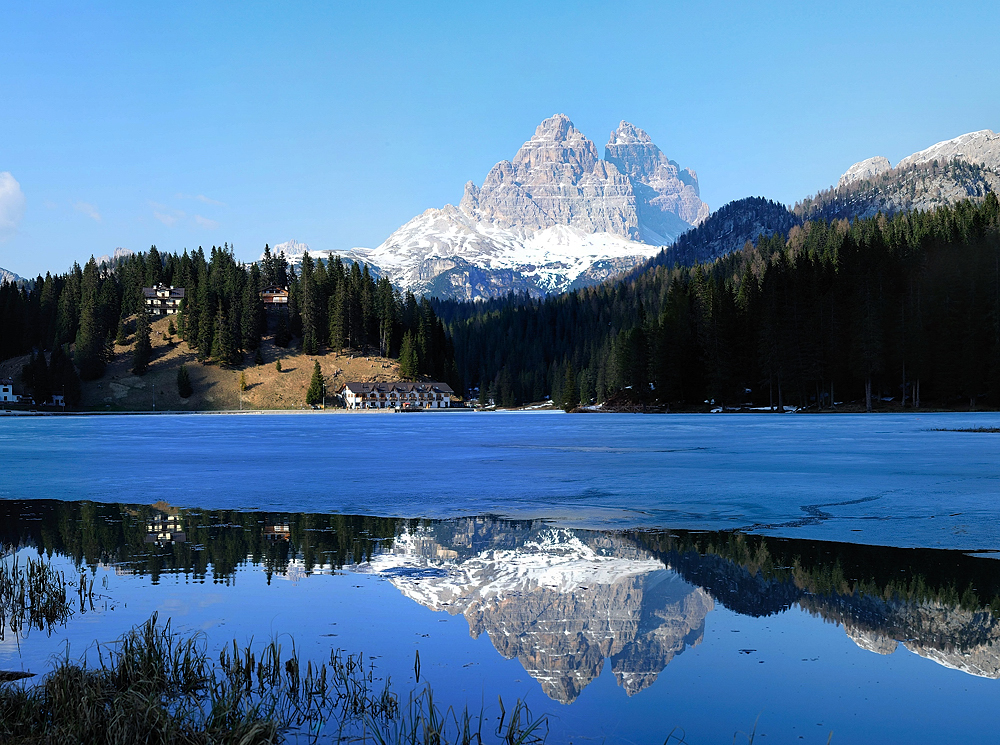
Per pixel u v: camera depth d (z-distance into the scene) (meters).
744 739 7.33
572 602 12.40
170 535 18.50
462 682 8.88
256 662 9.38
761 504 22.75
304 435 71.44
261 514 21.77
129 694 7.88
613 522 19.98
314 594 12.92
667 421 96.94
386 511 22.23
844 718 7.77
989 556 15.41
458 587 13.39
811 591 12.90
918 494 24.42
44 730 7.23
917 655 9.80
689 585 13.38
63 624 11.19
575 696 8.52
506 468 35.12
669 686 8.70
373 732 7.48
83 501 24.58
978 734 7.45
